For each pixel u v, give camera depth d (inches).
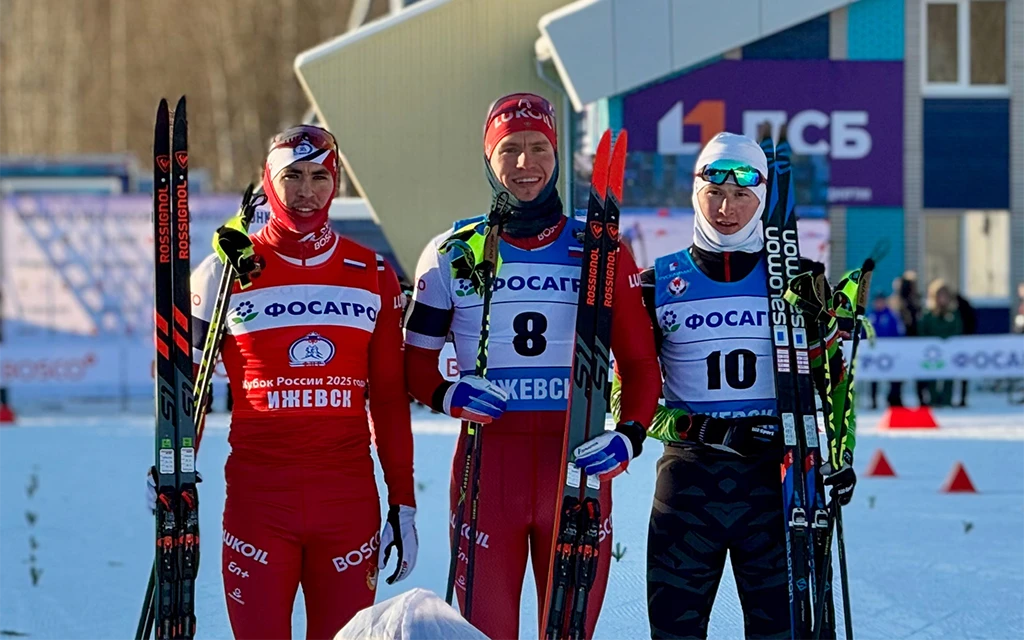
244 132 5644.7
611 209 583.8
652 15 2217.0
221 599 860.0
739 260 616.7
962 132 2581.2
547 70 2148.1
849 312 617.9
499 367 592.1
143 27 5940.0
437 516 1112.2
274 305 576.7
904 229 2561.5
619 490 927.0
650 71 2224.4
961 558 978.7
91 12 6013.8
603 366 572.7
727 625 754.8
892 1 2486.5
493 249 585.6
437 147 2046.0
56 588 909.8
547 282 592.7
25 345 2637.8
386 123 2032.5
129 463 1596.9
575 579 561.3
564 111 2196.1
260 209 946.7
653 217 2349.9
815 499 594.9
